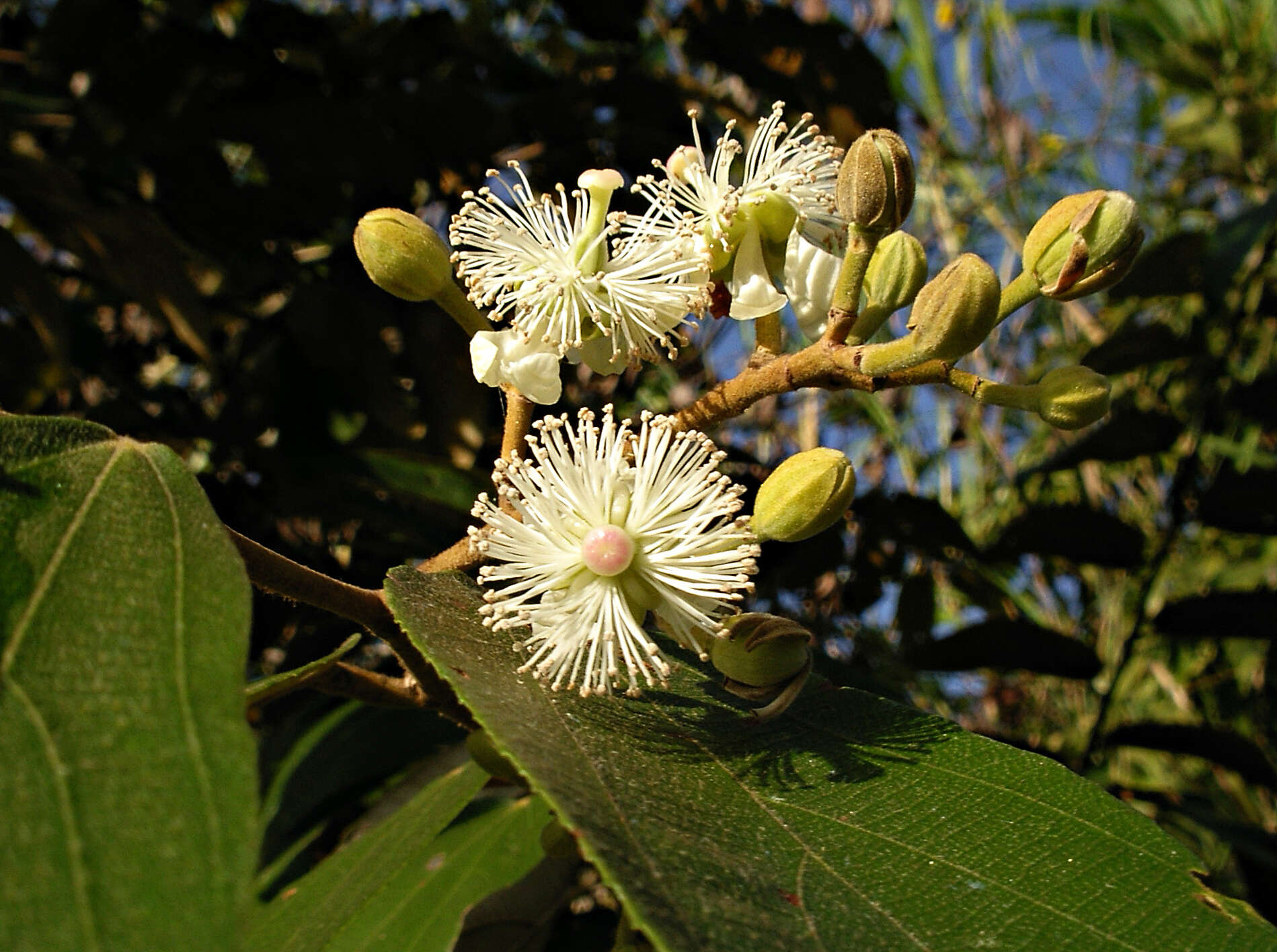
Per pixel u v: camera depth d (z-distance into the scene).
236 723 0.12
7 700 0.12
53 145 0.38
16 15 0.42
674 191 0.20
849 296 0.18
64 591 0.13
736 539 0.18
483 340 0.19
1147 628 0.33
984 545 0.37
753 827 0.15
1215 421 0.33
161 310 0.35
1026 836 0.16
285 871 0.31
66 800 0.11
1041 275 0.18
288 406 0.35
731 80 0.48
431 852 0.26
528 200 0.20
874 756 0.17
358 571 0.37
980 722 0.51
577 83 0.40
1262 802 0.46
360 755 0.30
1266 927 0.15
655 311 0.19
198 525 0.14
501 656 0.17
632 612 0.18
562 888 0.28
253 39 0.38
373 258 0.20
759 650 0.17
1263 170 0.49
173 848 0.11
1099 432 0.34
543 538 0.18
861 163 0.17
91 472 0.15
